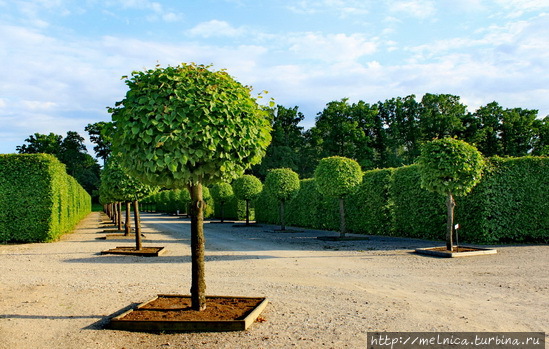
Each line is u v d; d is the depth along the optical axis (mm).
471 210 12094
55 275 7641
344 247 11977
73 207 21109
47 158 14031
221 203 27453
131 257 10172
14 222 13516
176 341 3902
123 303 5441
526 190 12062
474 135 36219
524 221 11984
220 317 4410
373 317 4684
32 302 5531
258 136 4895
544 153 31203
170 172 4504
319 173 14852
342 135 41219
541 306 5152
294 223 23031
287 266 8523
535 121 35500
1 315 4891
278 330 4199
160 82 4406
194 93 4355
